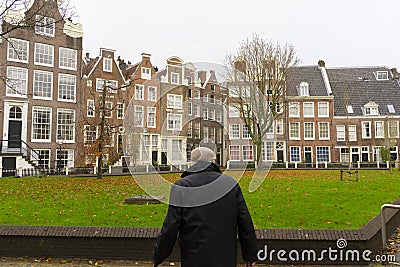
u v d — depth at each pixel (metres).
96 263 5.40
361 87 45.84
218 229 3.13
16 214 8.84
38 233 5.63
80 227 5.72
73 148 31.00
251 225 3.28
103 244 5.55
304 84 43.88
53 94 30.50
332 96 43.22
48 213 8.95
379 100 44.44
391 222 7.11
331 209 9.32
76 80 31.81
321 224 7.52
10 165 25.91
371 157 42.31
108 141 22.39
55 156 30.23
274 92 27.30
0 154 25.27
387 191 13.52
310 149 42.91
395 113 43.00
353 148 42.78
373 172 27.98
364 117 43.00
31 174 25.03
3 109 27.94
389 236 6.81
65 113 31.14
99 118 23.48
